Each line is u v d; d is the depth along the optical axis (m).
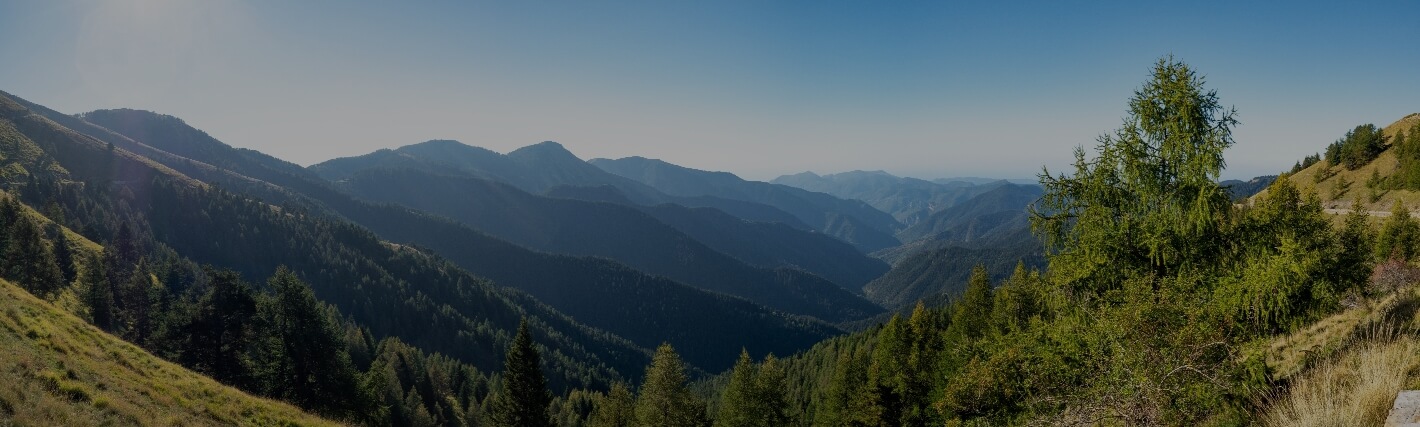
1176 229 11.38
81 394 16.33
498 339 173.25
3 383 14.13
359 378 44.00
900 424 29.73
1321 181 82.50
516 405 34.25
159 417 17.64
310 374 41.78
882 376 31.39
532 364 34.75
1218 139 10.62
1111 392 7.28
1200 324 7.47
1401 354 5.96
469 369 114.44
